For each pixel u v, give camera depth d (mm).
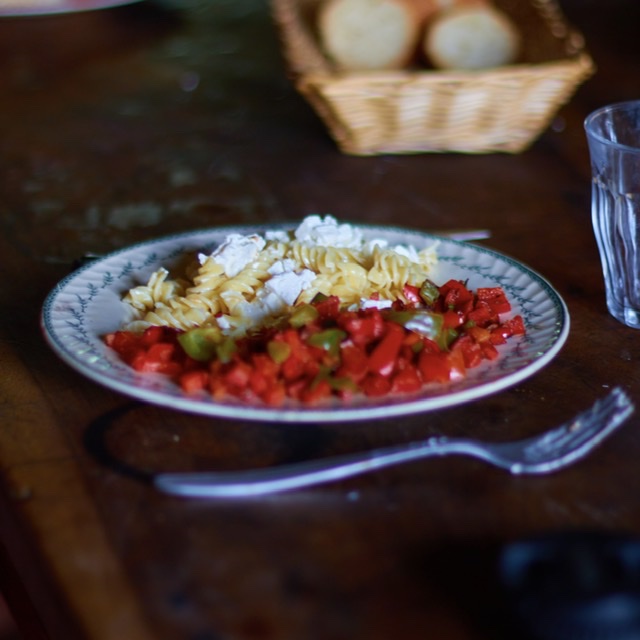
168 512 959
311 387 1044
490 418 1074
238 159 1478
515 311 1132
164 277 1152
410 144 1464
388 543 909
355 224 1237
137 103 1637
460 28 1566
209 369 1060
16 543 1013
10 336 1158
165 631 804
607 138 1173
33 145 1516
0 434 1065
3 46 1814
